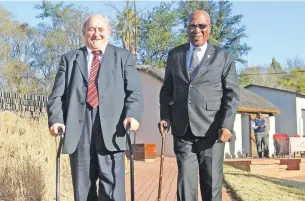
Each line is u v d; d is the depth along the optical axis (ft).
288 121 95.66
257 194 27.91
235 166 54.54
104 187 14.29
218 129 15.64
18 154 24.12
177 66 16.07
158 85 65.87
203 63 15.74
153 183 32.27
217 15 149.18
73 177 14.60
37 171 23.88
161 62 119.55
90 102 14.37
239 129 73.00
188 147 15.88
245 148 74.69
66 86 14.82
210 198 15.84
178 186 15.96
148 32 126.11
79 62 14.80
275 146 73.20
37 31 149.38
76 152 14.40
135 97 14.66
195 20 15.85
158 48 124.16
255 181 36.47
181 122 15.87
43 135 27.32
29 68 145.28
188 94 15.74
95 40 14.84
